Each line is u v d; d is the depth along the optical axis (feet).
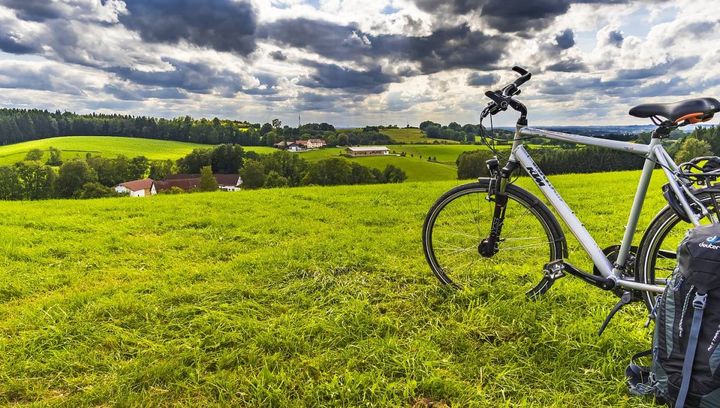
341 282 11.53
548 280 9.82
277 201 30.60
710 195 7.27
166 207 28.27
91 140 352.90
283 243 16.80
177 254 15.58
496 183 9.59
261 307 10.07
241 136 350.84
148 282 11.99
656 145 7.77
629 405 6.64
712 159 7.27
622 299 8.16
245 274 12.47
